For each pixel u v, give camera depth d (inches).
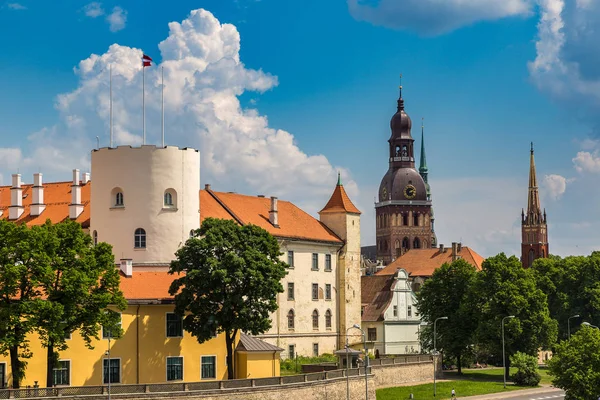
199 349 4138.8
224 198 5669.3
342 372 4234.7
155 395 3341.5
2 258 3302.2
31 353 3398.1
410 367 5265.8
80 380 3774.6
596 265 6791.3
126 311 3944.4
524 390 5251.0
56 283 3430.1
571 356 4128.9
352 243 6333.7
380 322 6771.7
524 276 5733.3
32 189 5438.0
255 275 4020.7
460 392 5007.4
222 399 3523.6
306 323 5866.1
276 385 3757.4
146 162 4776.1
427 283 6082.7
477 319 5812.0
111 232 4798.2
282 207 6122.1
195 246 4062.5
